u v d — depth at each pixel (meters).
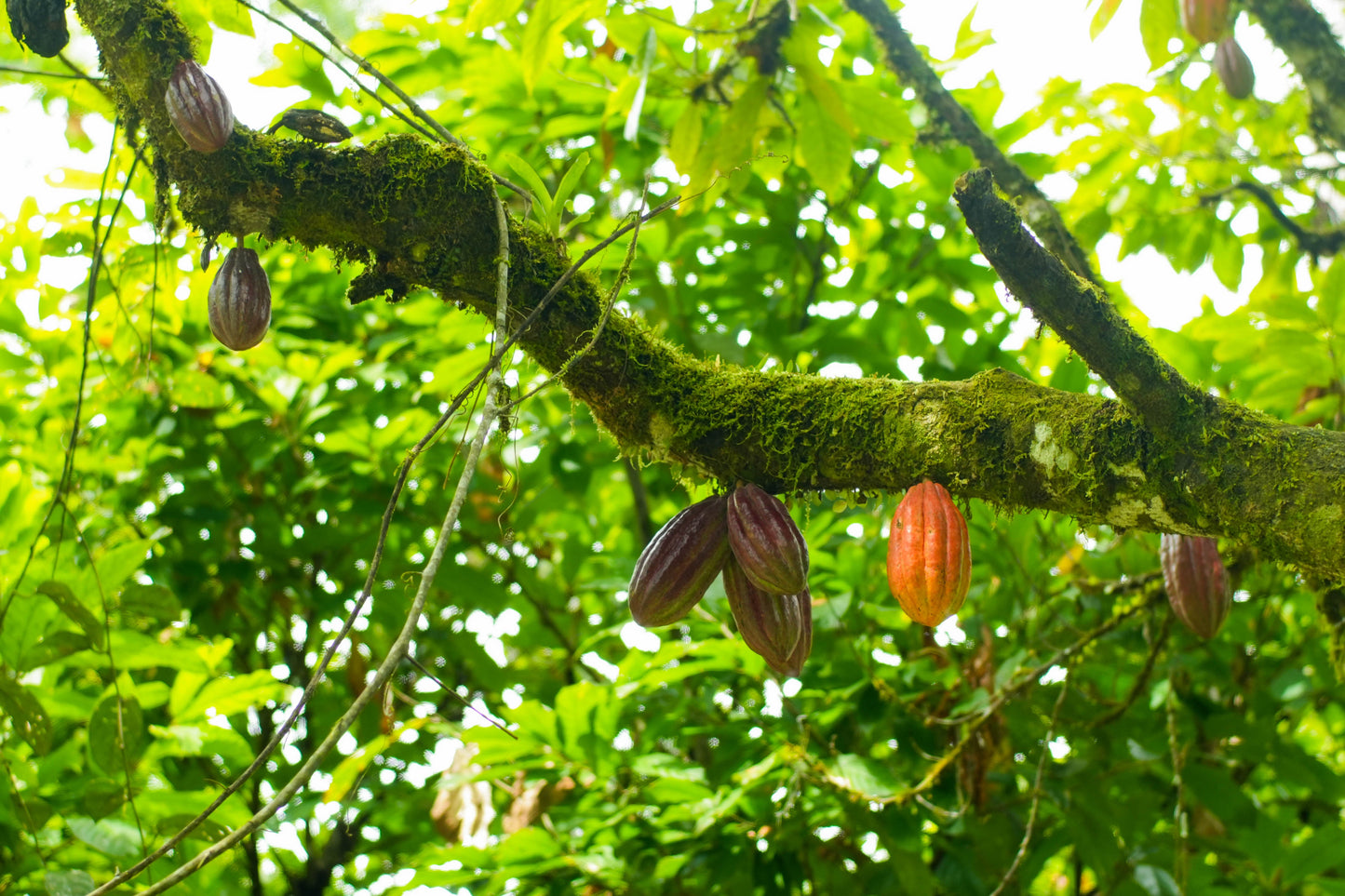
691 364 2.21
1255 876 4.07
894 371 4.62
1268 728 3.89
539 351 2.26
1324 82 3.99
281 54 4.04
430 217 2.14
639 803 3.72
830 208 4.79
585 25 4.79
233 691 3.27
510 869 3.38
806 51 3.64
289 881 5.28
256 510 4.72
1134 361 1.69
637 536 5.48
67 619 3.18
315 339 4.89
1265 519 1.65
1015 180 3.70
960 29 4.75
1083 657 3.81
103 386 4.50
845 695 3.58
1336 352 3.64
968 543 1.86
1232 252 5.40
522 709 3.24
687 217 4.59
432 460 4.76
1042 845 3.80
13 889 3.08
